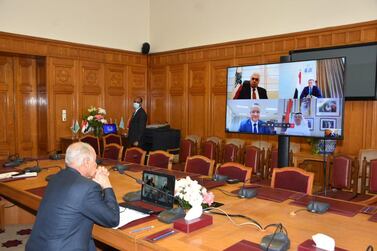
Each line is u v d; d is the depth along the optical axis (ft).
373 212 7.59
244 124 14.64
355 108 16.35
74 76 22.09
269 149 16.20
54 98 21.20
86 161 6.43
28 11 19.77
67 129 21.88
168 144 21.75
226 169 11.34
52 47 20.94
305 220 7.08
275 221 7.00
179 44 24.04
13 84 20.83
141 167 13.09
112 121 24.27
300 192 9.43
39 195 9.05
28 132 21.53
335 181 13.52
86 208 5.84
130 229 6.50
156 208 7.59
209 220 6.72
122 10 24.35
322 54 16.89
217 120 22.07
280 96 13.44
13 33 19.16
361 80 15.74
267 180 14.82
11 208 13.62
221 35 21.67
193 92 23.31
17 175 11.41
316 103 12.47
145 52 25.45
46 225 5.81
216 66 21.95
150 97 26.11
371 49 15.38
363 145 16.16
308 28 17.76
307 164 17.22
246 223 6.85
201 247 5.65
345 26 16.37
